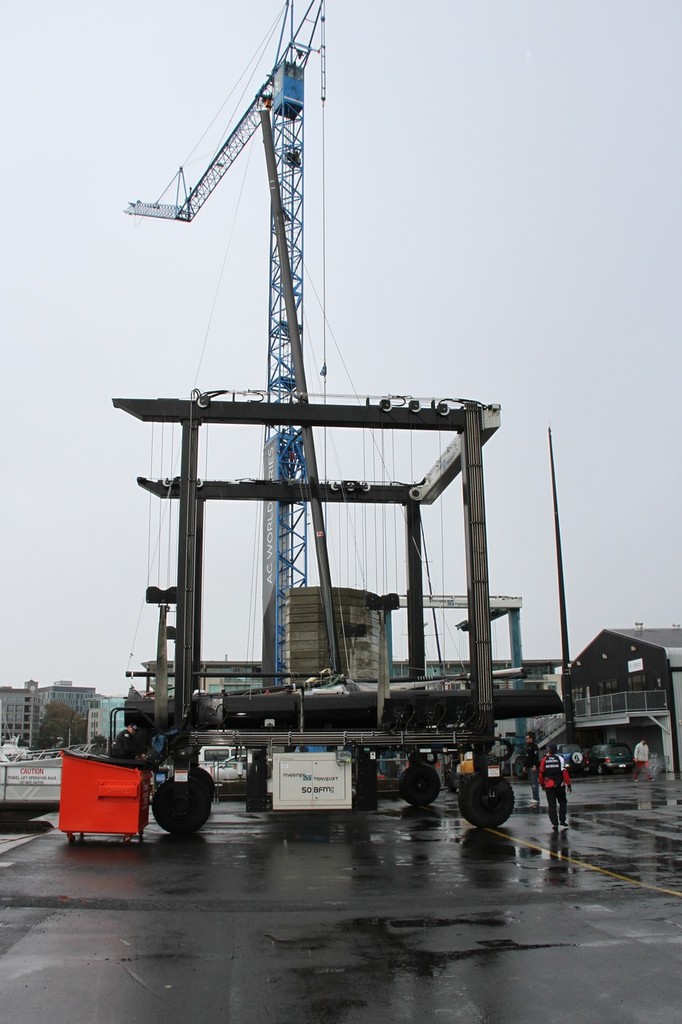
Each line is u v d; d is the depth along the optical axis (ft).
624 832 52.03
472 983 21.54
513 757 121.49
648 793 87.04
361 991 20.93
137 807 47.34
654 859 41.11
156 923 27.76
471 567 58.70
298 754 56.08
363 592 119.44
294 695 65.31
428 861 40.70
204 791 52.49
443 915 28.99
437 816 63.36
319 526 95.86
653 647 145.79
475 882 35.04
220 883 34.94
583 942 25.43
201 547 85.76
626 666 155.22
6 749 147.54
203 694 61.31
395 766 97.35
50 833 53.11
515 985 21.38
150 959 23.58
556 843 47.09
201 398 58.13
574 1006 19.88
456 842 47.73
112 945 24.99
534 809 68.28
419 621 87.56
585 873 37.14
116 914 29.04
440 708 57.77
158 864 39.88
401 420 59.88
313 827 55.83
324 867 38.96
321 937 26.03
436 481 86.79
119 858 41.78
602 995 20.62
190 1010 19.52
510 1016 19.24
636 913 29.25
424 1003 20.08
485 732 56.59
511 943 25.31
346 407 59.62
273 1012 19.44
